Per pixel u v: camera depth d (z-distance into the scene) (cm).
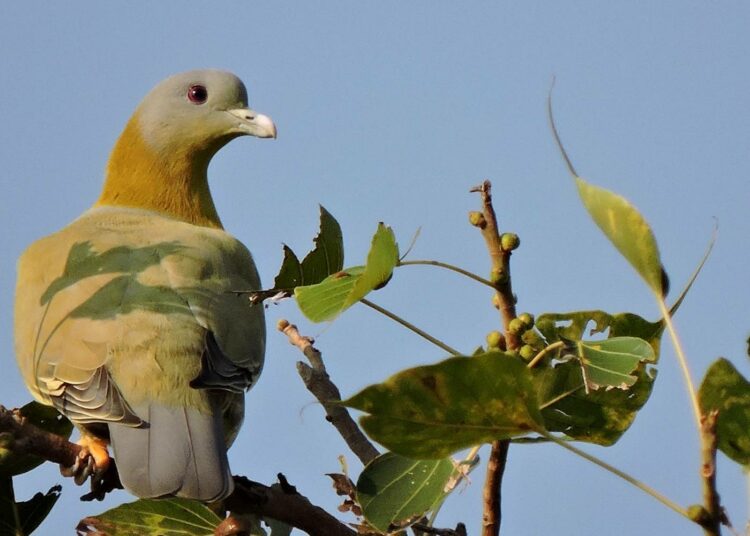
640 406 723
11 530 848
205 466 865
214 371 939
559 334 713
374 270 618
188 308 990
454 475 720
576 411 727
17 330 1065
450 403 551
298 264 770
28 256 1129
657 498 485
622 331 718
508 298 635
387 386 544
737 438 612
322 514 816
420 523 750
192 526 844
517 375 542
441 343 684
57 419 995
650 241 514
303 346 926
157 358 937
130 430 898
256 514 821
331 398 903
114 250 1064
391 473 726
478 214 629
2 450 812
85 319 973
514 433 559
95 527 838
